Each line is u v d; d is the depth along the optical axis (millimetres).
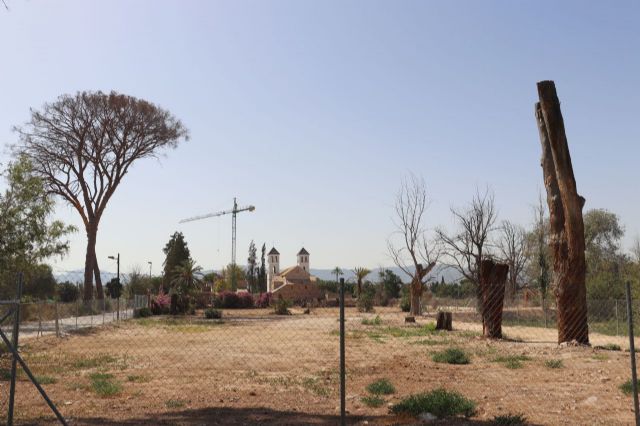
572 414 9062
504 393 11172
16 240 29250
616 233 72562
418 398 9500
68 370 15609
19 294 7352
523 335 27047
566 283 20156
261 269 124125
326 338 26922
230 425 8656
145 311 51344
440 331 29906
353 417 9172
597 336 26266
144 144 55875
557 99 20062
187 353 20312
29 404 10539
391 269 90562
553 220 20844
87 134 53094
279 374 14711
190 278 72812
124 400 10922
